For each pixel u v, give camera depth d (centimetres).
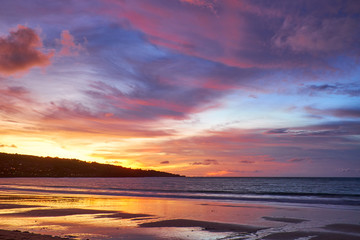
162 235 1202
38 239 922
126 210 2061
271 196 3559
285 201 2847
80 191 4422
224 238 1154
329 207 2306
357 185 9625
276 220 1630
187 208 2220
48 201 2727
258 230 1334
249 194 3916
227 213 1934
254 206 2394
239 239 1144
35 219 1622
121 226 1409
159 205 2433
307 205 2472
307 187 8269
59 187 5909
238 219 1670
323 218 1717
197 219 1655
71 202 2642
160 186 8525
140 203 2606
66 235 1176
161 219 1653
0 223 1476
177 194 3888
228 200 2986
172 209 2152
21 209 2080
